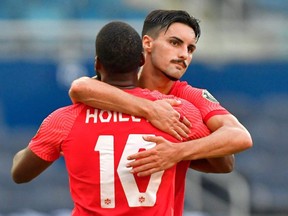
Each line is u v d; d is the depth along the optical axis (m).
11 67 42.88
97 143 12.75
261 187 42.78
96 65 13.45
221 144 12.91
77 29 46.41
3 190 40.12
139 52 13.19
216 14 51.62
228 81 45.56
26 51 45.62
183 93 14.18
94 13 52.44
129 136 12.76
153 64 14.13
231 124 13.27
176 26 13.90
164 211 12.72
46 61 42.97
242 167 43.69
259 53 49.78
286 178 43.59
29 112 42.88
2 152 41.75
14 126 42.75
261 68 46.06
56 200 39.78
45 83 42.94
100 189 12.66
